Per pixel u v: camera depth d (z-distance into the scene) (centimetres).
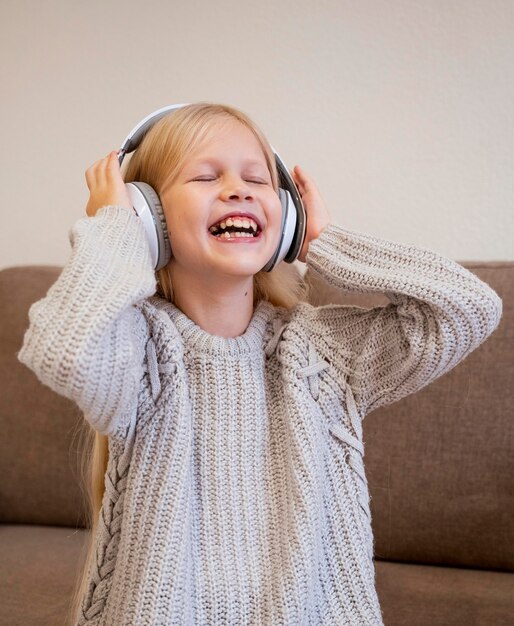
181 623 71
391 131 137
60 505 130
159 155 85
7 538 125
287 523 76
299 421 79
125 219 77
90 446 119
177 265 86
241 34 146
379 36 137
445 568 110
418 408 112
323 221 92
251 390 81
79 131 159
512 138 130
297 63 143
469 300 77
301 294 115
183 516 73
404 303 81
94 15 157
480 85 132
